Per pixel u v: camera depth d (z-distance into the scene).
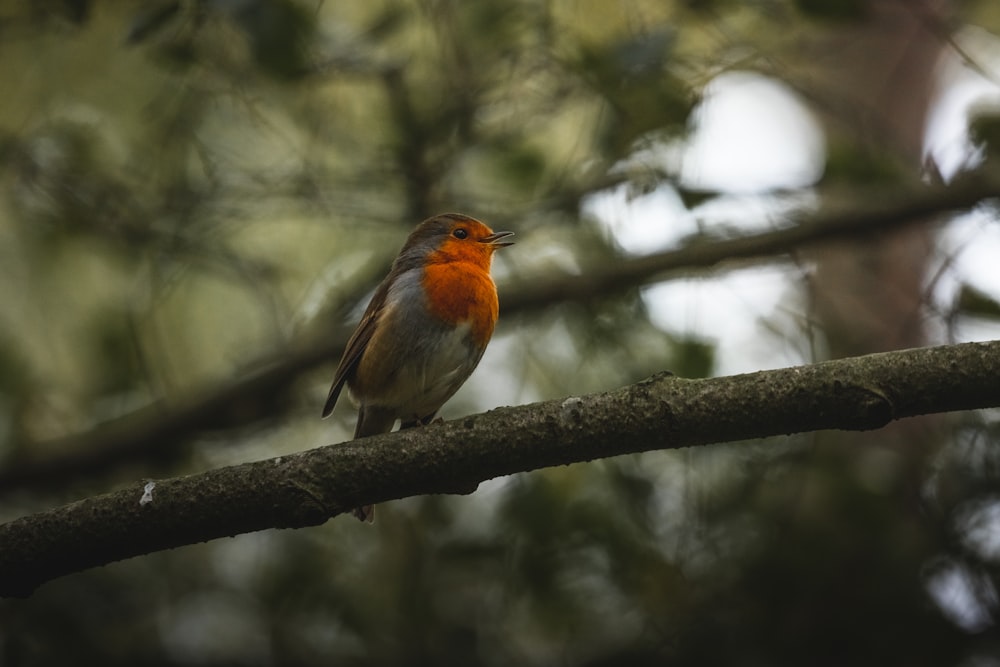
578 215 11.12
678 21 10.45
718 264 11.19
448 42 10.87
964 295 10.27
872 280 13.45
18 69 12.57
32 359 12.54
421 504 10.74
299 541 10.69
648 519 10.30
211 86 10.47
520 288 11.38
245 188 11.00
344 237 13.40
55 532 6.10
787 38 11.58
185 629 10.91
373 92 12.31
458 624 10.26
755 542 10.16
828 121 14.41
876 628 9.65
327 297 11.95
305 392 11.98
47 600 10.09
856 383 5.78
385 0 11.94
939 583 9.92
